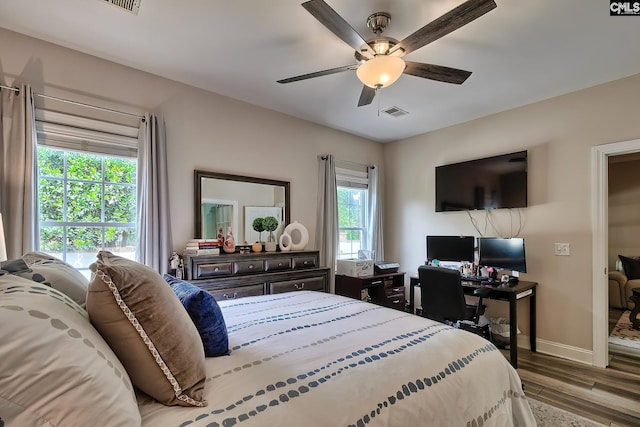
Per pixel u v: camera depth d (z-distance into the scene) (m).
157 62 2.63
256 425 0.84
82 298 1.20
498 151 3.70
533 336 3.30
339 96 3.28
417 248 4.56
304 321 1.70
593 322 2.98
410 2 1.90
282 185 3.73
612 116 2.90
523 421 1.48
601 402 2.29
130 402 0.79
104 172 2.66
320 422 0.89
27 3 1.93
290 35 2.24
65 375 0.65
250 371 1.12
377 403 1.01
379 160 4.98
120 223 2.72
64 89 2.42
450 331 1.60
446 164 4.23
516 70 2.72
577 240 3.09
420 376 1.18
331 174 4.14
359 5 1.93
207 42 2.34
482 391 1.31
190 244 2.91
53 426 0.62
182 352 0.95
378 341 1.42
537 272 3.35
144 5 1.94
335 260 4.11
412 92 3.15
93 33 2.24
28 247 2.15
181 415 0.87
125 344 0.90
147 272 1.00
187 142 3.02
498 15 2.00
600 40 2.28
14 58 2.24
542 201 3.33
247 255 3.01
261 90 3.14
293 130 3.87
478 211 3.88
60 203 2.47
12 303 0.70
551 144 3.28
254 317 1.77
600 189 2.96
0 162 2.11
